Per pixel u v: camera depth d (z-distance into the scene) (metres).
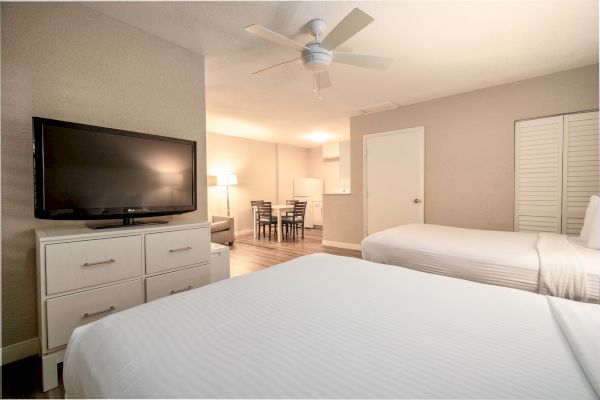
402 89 3.42
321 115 4.55
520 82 3.16
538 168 3.09
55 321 1.44
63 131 1.65
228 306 0.92
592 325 0.74
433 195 3.81
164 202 2.14
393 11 1.93
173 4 1.86
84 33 1.90
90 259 1.56
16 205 1.65
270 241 5.62
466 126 3.52
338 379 0.56
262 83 3.17
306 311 0.89
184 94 2.45
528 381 0.55
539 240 2.13
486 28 2.14
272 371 0.59
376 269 1.37
